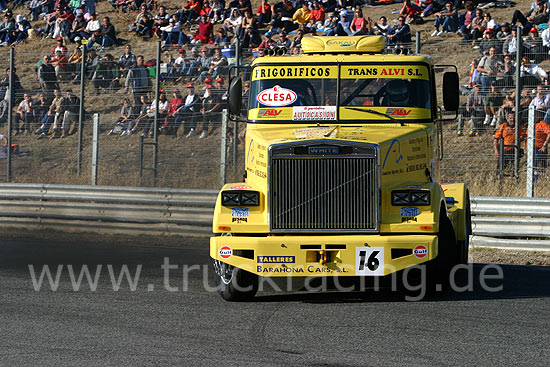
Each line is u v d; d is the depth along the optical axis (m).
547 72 69.94
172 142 74.31
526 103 64.56
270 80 31.73
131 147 76.75
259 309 26.61
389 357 19.94
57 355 20.30
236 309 26.62
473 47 83.62
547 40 71.50
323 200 27.39
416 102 30.95
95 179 61.66
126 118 79.56
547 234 44.50
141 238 50.66
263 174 28.00
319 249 26.95
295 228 27.45
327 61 31.73
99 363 19.48
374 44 32.59
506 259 41.75
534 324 23.84
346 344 21.39
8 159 69.44
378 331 22.97
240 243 27.28
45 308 26.69
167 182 64.75
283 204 27.50
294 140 27.77
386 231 27.27
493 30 83.88
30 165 77.12
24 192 56.66
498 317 24.92
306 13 96.12
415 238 26.88
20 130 84.69
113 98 85.19
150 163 72.56
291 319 24.84
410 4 101.31
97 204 54.44
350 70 31.52
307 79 31.59
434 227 27.12
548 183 55.62
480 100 69.19
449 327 23.44
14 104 87.94
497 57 69.56
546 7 87.50
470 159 65.94
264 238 27.20
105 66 83.62
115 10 128.38
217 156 70.06
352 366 19.12
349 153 27.36
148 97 79.00
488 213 46.22
